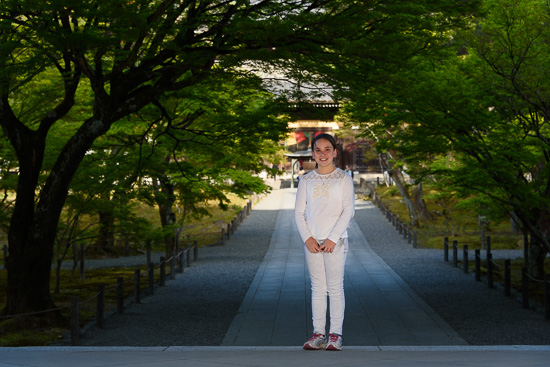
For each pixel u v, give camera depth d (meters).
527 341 10.75
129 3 10.51
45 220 12.83
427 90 13.36
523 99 14.91
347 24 10.40
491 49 14.22
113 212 19.84
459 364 4.44
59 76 15.53
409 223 39.28
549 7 13.59
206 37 11.42
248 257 26.88
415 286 18.23
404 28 11.20
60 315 12.84
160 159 18.38
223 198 24.58
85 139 12.80
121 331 12.10
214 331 11.94
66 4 9.23
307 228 5.67
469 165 14.70
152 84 14.41
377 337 10.84
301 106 13.59
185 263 25.23
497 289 17.58
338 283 5.72
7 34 11.23
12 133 13.07
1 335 11.79
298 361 4.72
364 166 63.47
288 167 67.88
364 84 11.83
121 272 24.50
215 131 15.72
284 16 10.78
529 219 18.59
